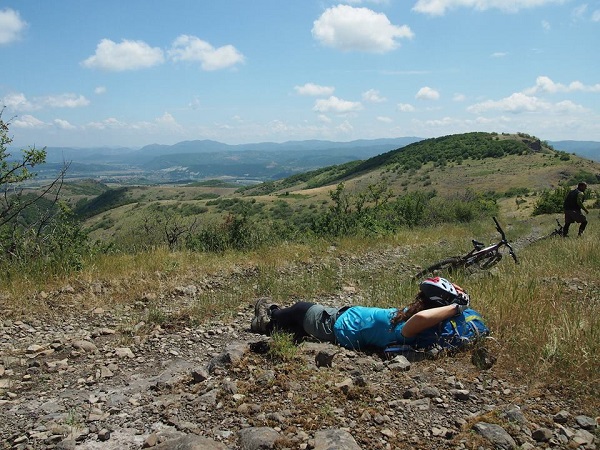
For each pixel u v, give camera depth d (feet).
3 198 28.40
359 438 9.93
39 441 10.46
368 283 28.53
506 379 12.74
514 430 10.11
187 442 9.30
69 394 13.30
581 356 12.92
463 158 480.23
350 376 13.32
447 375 13.17
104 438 10.36
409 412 11.10
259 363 14.17
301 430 10.27
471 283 23.35
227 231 44.45
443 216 92.48
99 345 17.98
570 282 25.54
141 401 12.46
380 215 67.97
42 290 24.21
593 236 43.75
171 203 354.33
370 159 638.12
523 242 50.26
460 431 10.19
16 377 14.73
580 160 412.16
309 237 49.49
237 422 10.73
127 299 24.50
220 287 27.99
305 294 26.25
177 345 17.92
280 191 631.97
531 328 15.11
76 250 30.73
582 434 10.00
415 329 14.60
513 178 373.40
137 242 39.78
